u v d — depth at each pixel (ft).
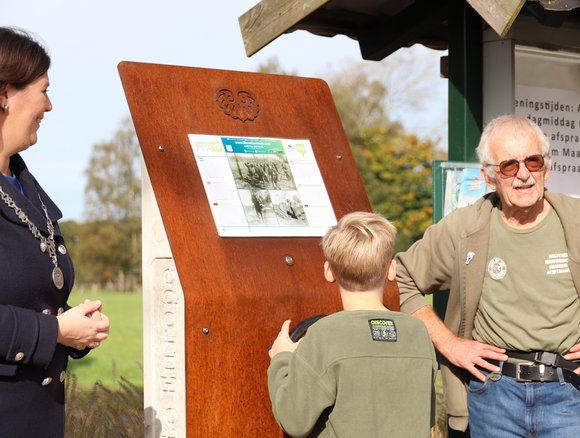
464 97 14.38
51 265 8.21
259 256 10.19
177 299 9.75
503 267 10.66
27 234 8.07
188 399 9.50
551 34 14.93
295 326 10.21
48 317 7.86
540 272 10.43
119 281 167.22
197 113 10.64
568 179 15.44
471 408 11.15
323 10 15.26
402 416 8.94
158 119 10.28
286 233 10.59
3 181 8.02
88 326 8.07
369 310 9.30
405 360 9.09
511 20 11.09
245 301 9.83
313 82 11.95
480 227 10.81
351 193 11.46
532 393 10.44
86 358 41.39
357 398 8.81
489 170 10.53
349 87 118.52
